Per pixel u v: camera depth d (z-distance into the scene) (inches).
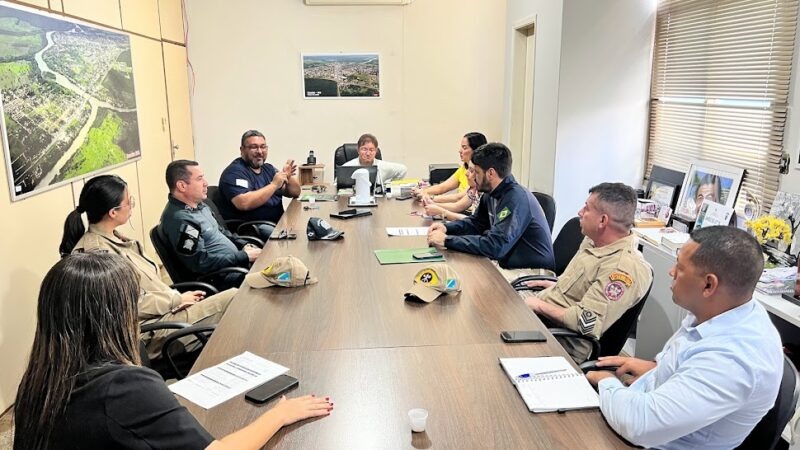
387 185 180.4
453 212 150.3
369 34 242.1
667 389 51.7
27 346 119.1
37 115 125.0
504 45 244.5
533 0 196.5
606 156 173.8
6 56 113.8
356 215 145.9
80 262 46.9
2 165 111.9
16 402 46.0
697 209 128.1
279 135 249.9
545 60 182.4
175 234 119.3
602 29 166.1
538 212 119.5
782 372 53.4
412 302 85.7
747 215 121.6
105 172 160.4
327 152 252.2
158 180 204.7
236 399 58.6
